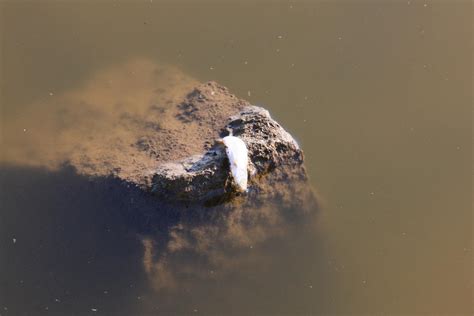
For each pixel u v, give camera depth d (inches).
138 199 241.9
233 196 248.5
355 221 297.1
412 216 304.2
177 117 283.1
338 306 268.8
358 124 339.3
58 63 353.7
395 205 306.2
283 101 341.7
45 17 383.2
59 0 394.3
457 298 277.0
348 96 354.0
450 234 300.2
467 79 374.9
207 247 247.8
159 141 265.1
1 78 340.8
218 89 301.1
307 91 351.9
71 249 253.1
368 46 389.7
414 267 286.8
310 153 315.6
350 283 277.3
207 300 250.2
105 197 247.6
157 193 240.1
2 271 259.1
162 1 403.9
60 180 258.2
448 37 402.3
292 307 264.4
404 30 402.9
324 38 391.5
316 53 379.9
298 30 395.5
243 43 381.1
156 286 240.7
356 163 319.3
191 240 244.8
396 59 382.9
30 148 275.7
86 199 251.6
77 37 372.2
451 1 424.8
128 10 395.9
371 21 408.2
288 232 268.8
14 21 378.0
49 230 258.1
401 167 322.3
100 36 374.9
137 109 294.8
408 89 365.1
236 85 347.9
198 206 244.2
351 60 378.6
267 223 261.3
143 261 237.9
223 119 276.2
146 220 241.4
